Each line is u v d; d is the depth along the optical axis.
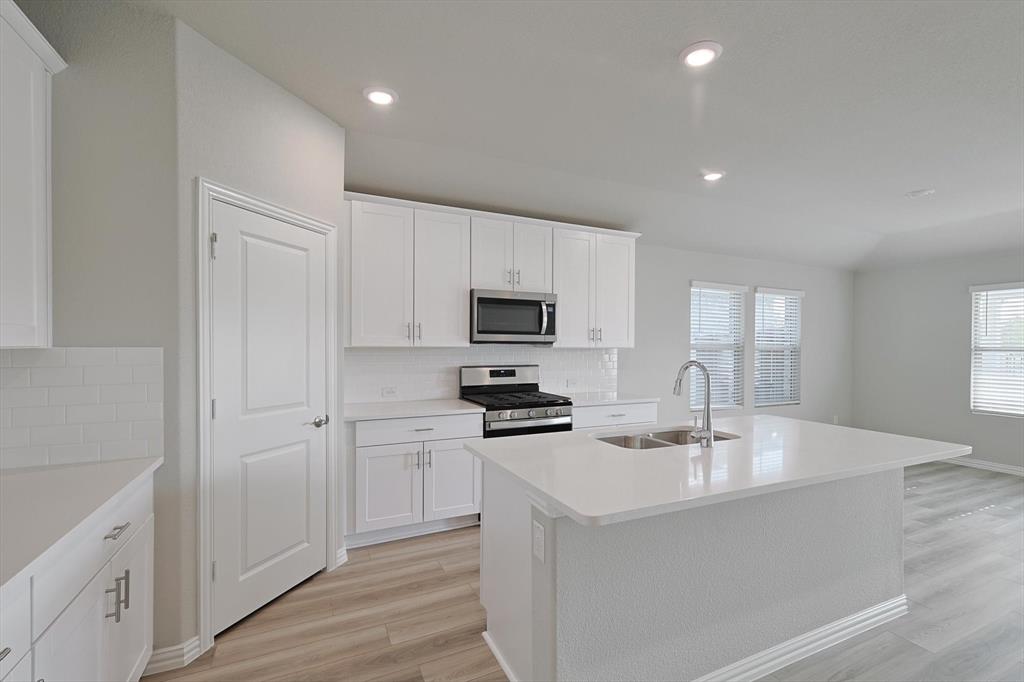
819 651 2.04
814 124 2.69
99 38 1.73
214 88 1.97
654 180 3.65
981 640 2.12
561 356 4.30
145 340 1.79
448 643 2.05
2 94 1.40
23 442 1.66
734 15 1.78
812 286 6.00
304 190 2.46
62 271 1.68
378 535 3.10
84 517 1.22
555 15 1.80
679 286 5.09
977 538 3.25
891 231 5.17
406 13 1.80
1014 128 2.70
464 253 3.54
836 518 2.11
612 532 1.60
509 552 1.84
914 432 5.73
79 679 1.22
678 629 1.72
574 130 2.81
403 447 3.08
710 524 1.79
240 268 2.09
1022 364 4.91
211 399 1.96
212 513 1.97
